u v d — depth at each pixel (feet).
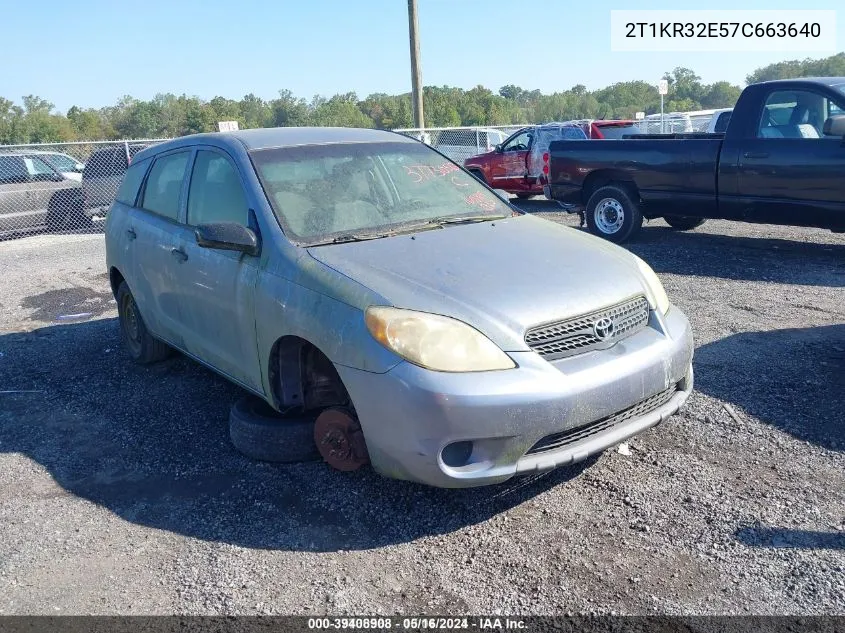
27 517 12.07
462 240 12.92
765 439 13.28
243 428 13.29
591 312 11.23
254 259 12.92
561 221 41.57
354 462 11.80
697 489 11.77
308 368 12.75
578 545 10.53
